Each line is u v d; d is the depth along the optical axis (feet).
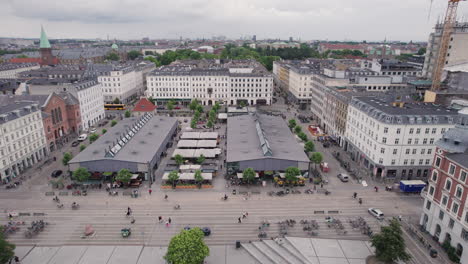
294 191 337.52
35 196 327.47
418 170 371.76
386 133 358.43
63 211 298.56
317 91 627.46
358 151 422.41
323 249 245.45
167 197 325.01
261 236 261.24
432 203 263.08
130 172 359.87
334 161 428.56
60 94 519.19
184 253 205.46
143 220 284.82
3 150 356.59
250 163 363.76
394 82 586.04
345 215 294.87
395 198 328.49
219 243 255.09
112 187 345.10
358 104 426.92
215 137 485.97
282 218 288.71
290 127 557.33
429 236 265.75
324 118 574.56
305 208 306.14
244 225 278.26
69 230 270.26
